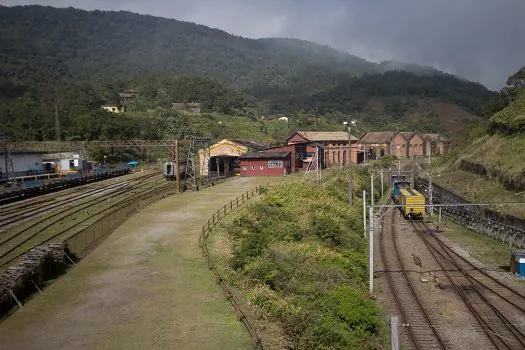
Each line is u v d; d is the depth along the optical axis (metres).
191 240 28.88
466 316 20.98
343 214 39.56
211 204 42.69
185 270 23.06
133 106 132.25
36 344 15.23
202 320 17.30
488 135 64.44
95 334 16.02
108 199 44.66
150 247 27.36
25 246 26.94
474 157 59.34
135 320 17.20
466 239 37.62
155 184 57.97
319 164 73.19
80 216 36.47
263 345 15.47
